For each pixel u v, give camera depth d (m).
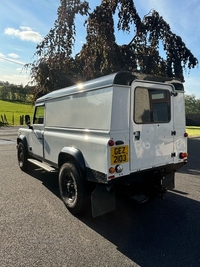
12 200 3.83
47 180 4.97
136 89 2.97
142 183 3.21
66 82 9.80
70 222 3.11
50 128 4.27
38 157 4.87
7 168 5.96
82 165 3.15
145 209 3.60
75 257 2.33
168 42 11.14
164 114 3.35
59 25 9.66
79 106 3.35
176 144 3.55
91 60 9.19
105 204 3.05
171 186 3.65
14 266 2.17
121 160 2.83
